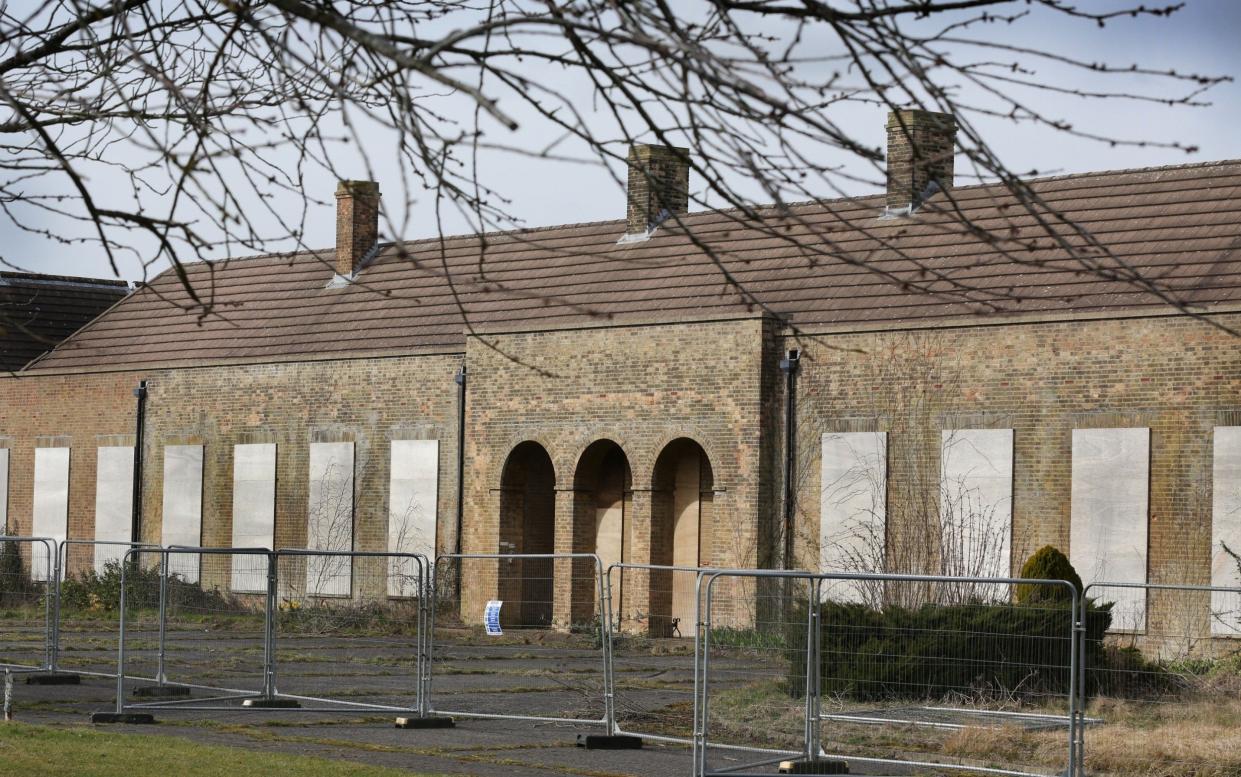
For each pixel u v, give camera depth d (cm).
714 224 3550
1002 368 2875
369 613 2856
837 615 1620
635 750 1593
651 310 3378
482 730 1727
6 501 4319
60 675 2136
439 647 2702
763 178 631
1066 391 2808
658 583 3253
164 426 4062
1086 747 1445
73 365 4278
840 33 637
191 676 2092
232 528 3916
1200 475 2669
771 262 3334
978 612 1583
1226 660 1959
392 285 3959
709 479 3269
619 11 622
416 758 1472
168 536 4028
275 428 3866
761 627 1669
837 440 3036
